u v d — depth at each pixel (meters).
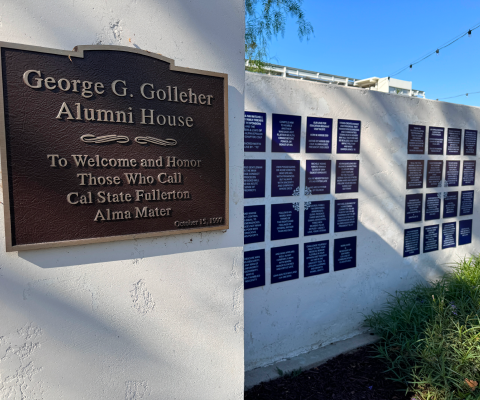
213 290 1.83
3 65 1.28
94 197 1.48
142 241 1.60
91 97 1.44
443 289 3.61
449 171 4.11
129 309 1.59
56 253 1.42
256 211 2.76
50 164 1.38
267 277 2.87
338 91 3.11
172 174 1.65
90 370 1.52
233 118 1.83
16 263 1.35
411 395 2.58
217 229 1.78
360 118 3.28
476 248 4.54
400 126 3.60
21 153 1.33
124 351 1.59
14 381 1.37
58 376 1.45
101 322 1.53
